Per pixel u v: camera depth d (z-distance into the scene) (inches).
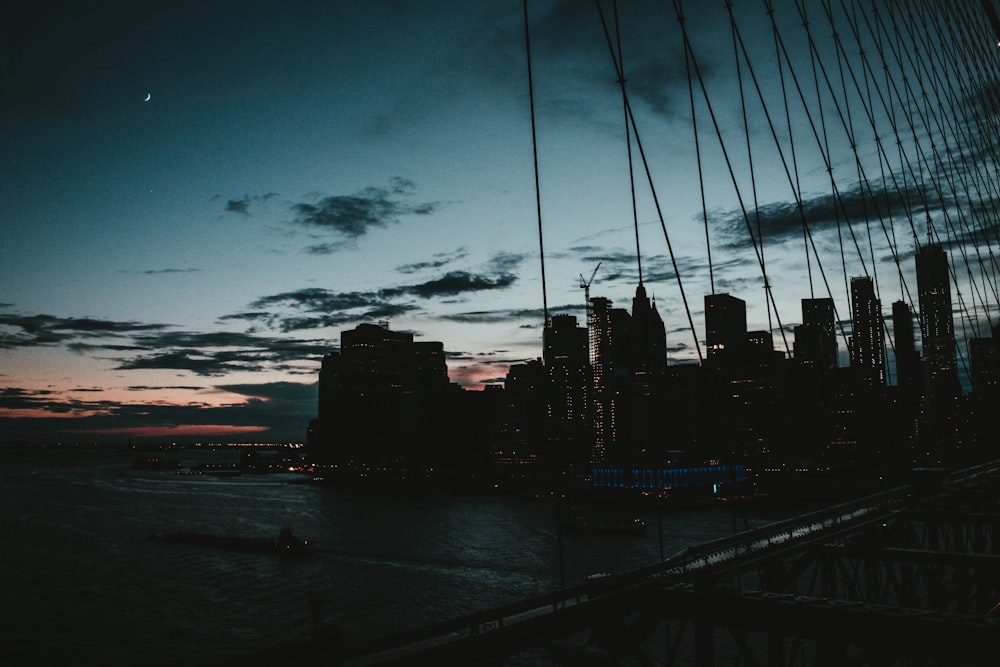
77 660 2790.4
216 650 2893.7
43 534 6161.4
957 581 683.4
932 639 348.2
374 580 4335.6
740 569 461.7
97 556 5137.8
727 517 6820.9
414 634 287.0
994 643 331.6
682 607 403.2
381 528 6865.2
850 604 368.8
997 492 826.8
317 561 4997.5
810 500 6304.1
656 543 5506.9
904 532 729.6
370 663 280.8
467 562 4904.0
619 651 378.3
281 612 3533.5
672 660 396.8
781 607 380.5
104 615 3452.3
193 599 3814.0
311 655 269.6
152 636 3097.9
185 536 5979.3
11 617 3393.2
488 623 320.5
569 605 358.0
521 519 7470.5
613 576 382.9
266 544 5526.6
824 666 397.1
